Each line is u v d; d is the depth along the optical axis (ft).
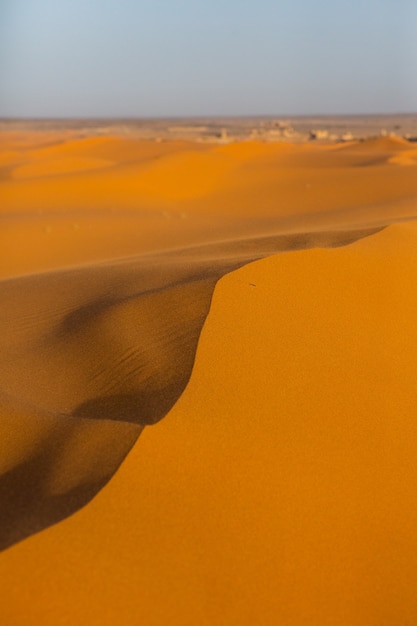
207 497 17.60
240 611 15.16
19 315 39.52
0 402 22.97
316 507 18.34
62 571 14.51
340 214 95.25
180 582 15.23
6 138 427.74
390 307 31.45
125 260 60.29
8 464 19.31
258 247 50.65
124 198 125.59
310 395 23.04
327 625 15.69
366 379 24.97
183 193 135.13
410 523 18.92
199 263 44.57
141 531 16.08
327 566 16.97
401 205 97.76
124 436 18.95
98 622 13.91
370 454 20.85
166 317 29.04
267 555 16.61
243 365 23.99
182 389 22.16
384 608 16.56
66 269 58.70
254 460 19.13
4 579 14.01
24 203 115.44
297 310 29.17
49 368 27.84
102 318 32.04
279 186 138.00
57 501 16.62
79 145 272.10
